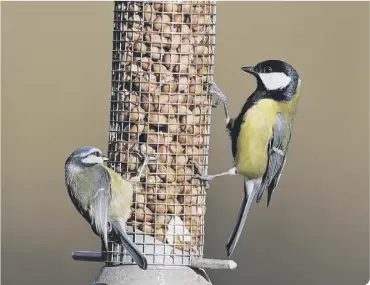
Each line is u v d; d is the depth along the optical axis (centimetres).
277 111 1273
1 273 1738
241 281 1719
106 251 1170
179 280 1192
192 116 1226
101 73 1873
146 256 1203
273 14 1880
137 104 1219
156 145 1218
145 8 1219
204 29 1231
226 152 1712
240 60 1831
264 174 1273
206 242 1697
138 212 1212
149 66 1219
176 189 1219
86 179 1175
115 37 1236
